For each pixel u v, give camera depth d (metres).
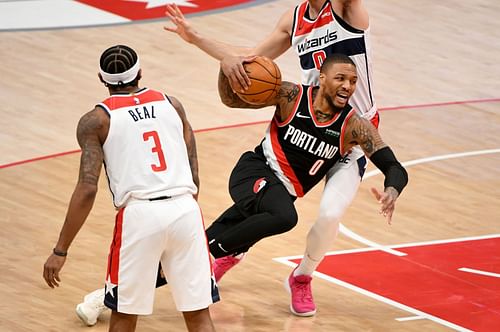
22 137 18.23
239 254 12.52
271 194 11.48
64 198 15.79
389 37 25.70
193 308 9.93
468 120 20.88
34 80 21.16
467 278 13.78
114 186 9.92
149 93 10.23
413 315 12.58
